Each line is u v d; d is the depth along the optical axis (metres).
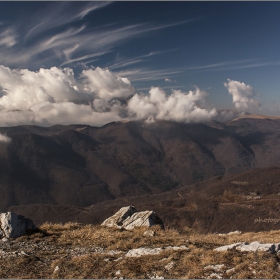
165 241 20.36
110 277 14.84
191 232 27.34
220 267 14.02
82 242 21.34
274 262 13.82
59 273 15.67
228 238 24.25
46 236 23.12
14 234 22.53
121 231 24.45
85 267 16.12
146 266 15.32
